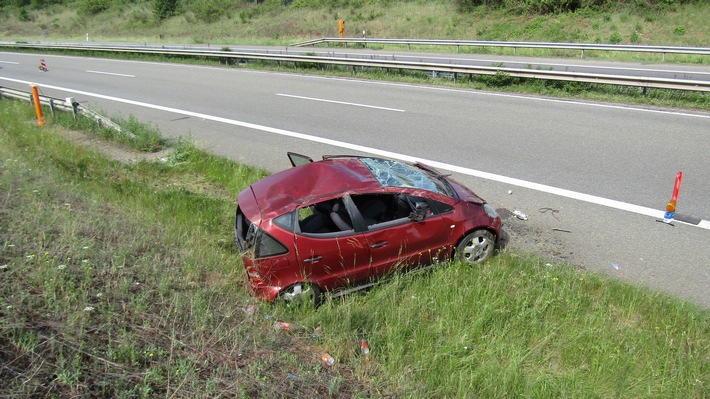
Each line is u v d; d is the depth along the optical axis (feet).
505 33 101.81
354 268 19.79
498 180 30.73
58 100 50.29
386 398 14.21
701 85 43.73
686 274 20.86
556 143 36.58
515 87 55.26
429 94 55.72
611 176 30.30
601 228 24.76
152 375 12.85
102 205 26.63
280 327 17.15
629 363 15.47
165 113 53.01
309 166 22.22
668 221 24.81
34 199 24.21
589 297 18.84
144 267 18.92
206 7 163.94
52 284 15.76
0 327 13.06
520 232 24.86
